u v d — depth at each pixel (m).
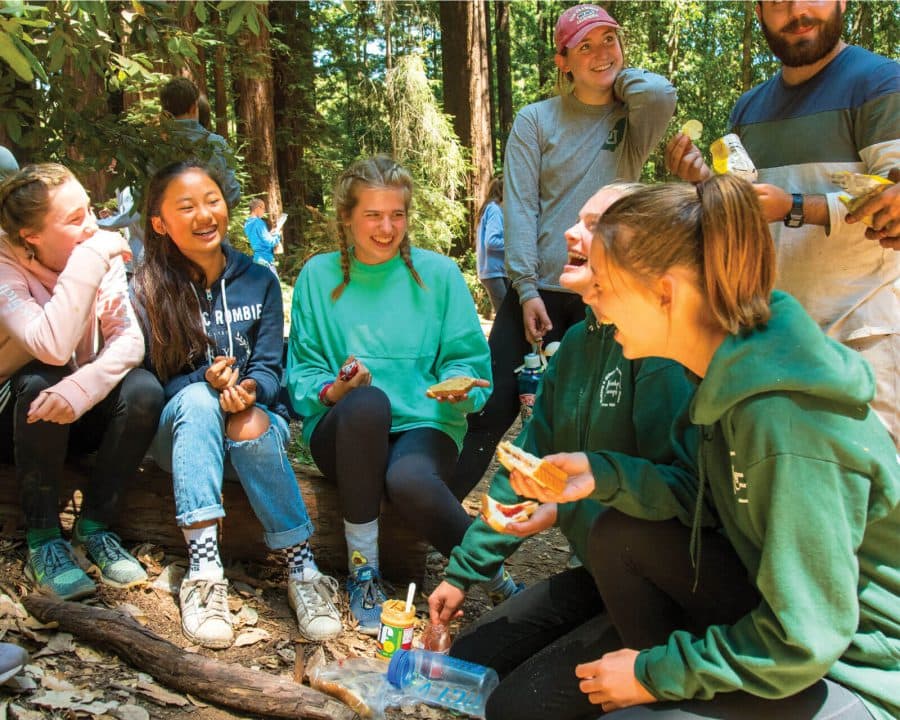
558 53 3.53
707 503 1.90
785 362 1.53
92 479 2.82
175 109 4.84
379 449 2.76
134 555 2.93
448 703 2.27
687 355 1.69
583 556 2.27
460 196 16.05
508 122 24.67
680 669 1.61
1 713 2.07
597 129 3.54
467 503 4.11
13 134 3.39
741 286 1.55
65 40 3.21
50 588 2.60
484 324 11.95
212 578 2.63
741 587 1.83
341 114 20.64
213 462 2.66
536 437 2.50
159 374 2.88
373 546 2.86
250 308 2.95
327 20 18.11
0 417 2.80
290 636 2.64
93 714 2.14
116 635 2.39
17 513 2.95
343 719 2.16
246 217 11.93
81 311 2.57
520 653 2.37
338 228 3.06
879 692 1.57
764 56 20.75
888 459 1.54
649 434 2.13
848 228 2.70
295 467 3.13
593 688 1.75
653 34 22.20
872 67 2.71
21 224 2.63
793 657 1.48
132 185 3.81
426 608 2.95
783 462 1.49
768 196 2.60
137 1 3.36
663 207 1.60
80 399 2.57
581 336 2.38
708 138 20.47
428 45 21.41
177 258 2.88
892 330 2.72
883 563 1.60
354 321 3.04
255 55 12.64
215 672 2.27
